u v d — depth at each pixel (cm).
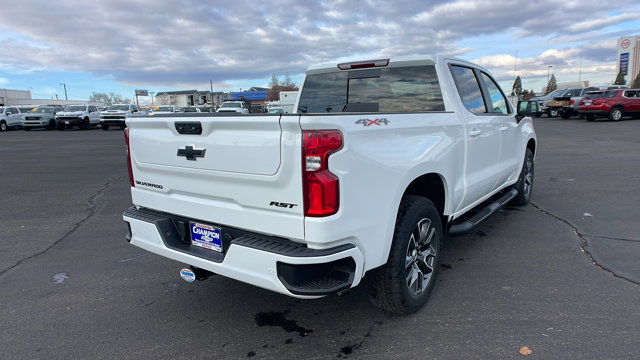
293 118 230
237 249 256
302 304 347
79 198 757
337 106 449
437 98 387
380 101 421
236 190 266
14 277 414
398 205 282
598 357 261
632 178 797
